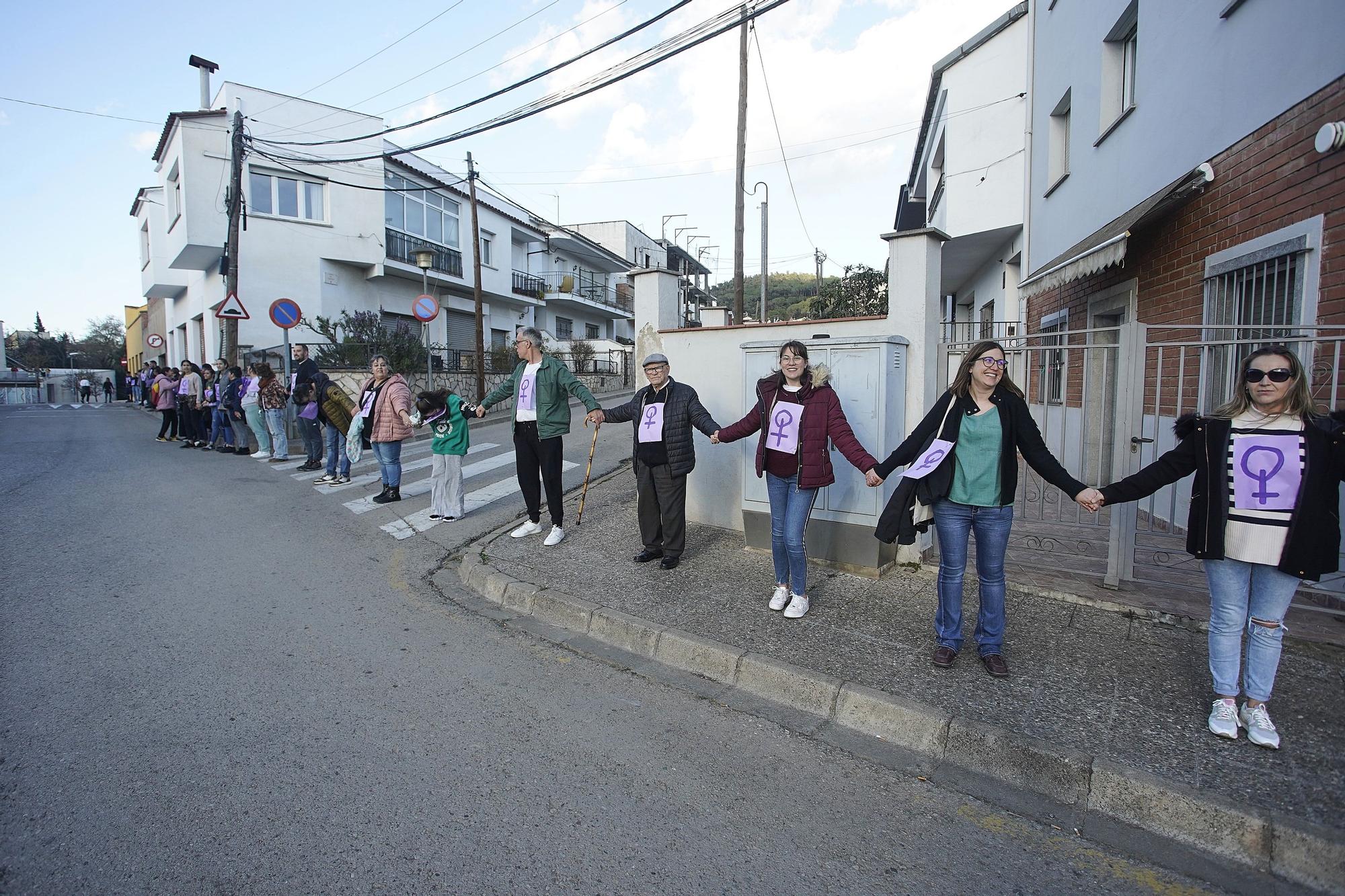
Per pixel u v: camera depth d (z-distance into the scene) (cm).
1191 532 327
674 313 784
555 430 669
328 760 323
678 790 309
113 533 725
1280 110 528
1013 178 1210
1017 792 316
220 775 309
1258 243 552
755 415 513
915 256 556
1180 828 284
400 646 465
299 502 902
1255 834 270
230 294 1462
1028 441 377
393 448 889
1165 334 698
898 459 411
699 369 700
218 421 1405
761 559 614
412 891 242
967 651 423
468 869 254
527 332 671
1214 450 319
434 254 2409
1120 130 827
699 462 713
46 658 426
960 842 279
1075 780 308
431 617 523
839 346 547
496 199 2919
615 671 438
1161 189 723
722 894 246
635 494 862
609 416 651
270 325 1992
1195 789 288
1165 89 712
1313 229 491
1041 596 502
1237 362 586
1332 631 423
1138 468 493
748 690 414
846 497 562
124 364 4862
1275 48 534
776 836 280
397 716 368
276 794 296
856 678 392
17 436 1680
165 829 271
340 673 419
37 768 311
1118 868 267
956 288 1903
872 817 295
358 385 1712
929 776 328
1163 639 433
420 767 320
